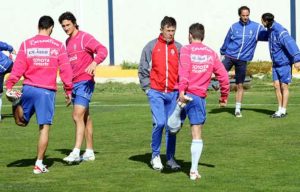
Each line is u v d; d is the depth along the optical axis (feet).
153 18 104.37
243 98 69.92
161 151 42.27
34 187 33.30
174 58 36.29
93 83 38.75
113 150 42.73
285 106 55.11
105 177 35.27
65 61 36.24
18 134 49.49
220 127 50.72
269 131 48.65
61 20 38.42
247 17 56.18
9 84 35.96
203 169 36.81
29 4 105.40
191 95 34.06
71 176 35.63
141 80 36.65
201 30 34.50
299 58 53.83
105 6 104.99
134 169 37.09
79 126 38.63
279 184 33.42
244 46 55.93
